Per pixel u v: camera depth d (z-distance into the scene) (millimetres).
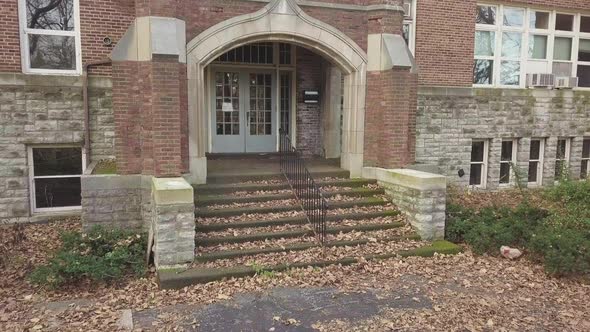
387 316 5395
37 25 9273
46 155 9438
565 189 11688
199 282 6324
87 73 9336
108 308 5676
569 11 14227
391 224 8258
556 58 14445
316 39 9172
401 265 7086
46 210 9500
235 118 12492
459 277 6699
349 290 6168
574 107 13883
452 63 12586
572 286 6430
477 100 12719
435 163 12438
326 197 8820
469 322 5246
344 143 10070
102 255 7270
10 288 6371
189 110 8398
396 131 9328
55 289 6328
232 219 7820
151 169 8125
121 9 9578
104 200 8109
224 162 10984
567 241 7098
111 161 9445
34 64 9336
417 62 12227
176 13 7996
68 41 9477
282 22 8875
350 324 5199
